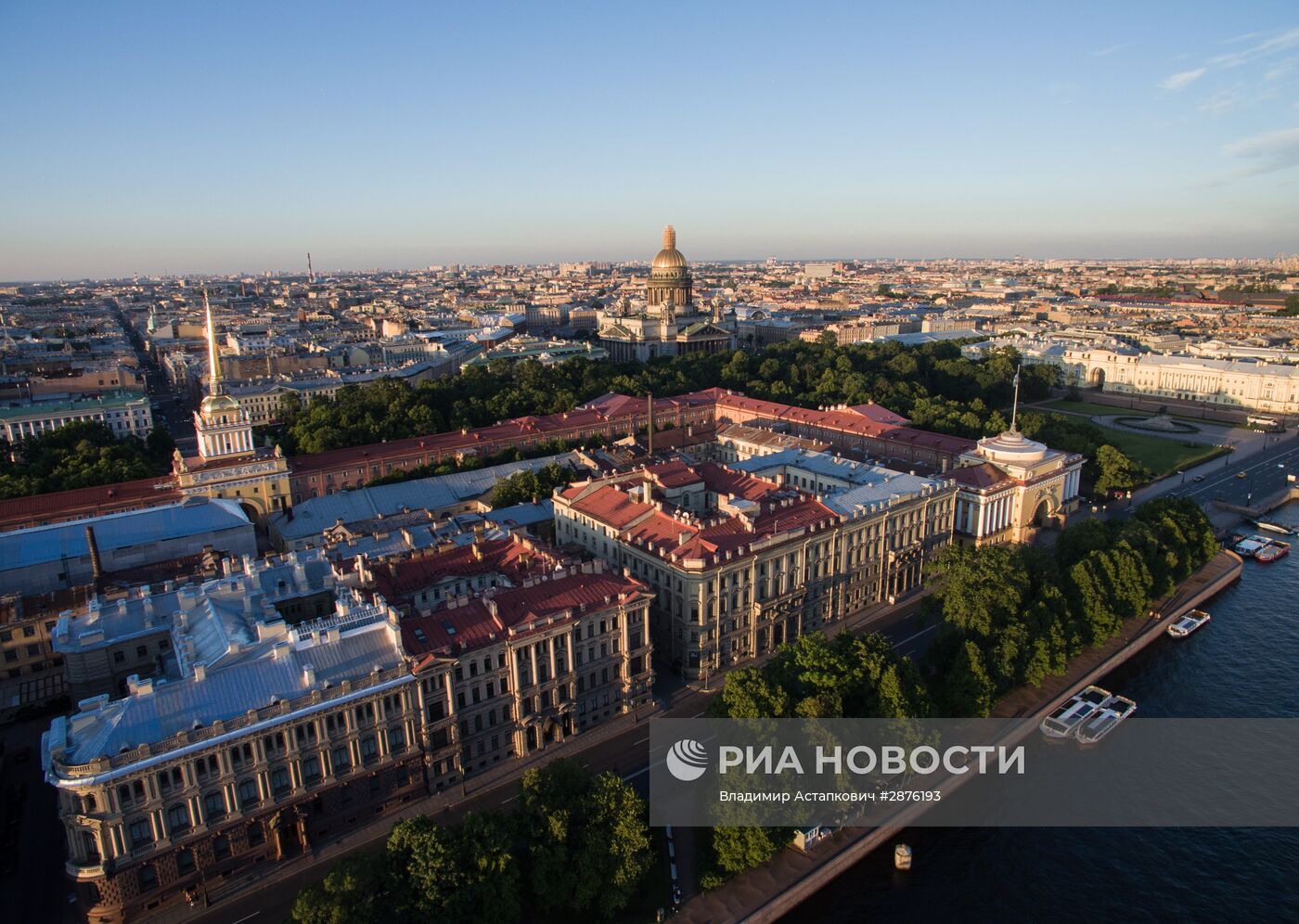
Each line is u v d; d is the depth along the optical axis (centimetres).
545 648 12519
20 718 13588
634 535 15912
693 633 14575
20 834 11069
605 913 9394
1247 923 10200
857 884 10694
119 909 9419
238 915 9612
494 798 11600
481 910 8888
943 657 13738
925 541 19012
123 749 9212
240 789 10062
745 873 10438
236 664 10644
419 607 12675
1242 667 15662
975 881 10769
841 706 11369
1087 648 15825
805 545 16075
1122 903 10488
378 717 10938
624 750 12769
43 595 15262
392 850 8888
